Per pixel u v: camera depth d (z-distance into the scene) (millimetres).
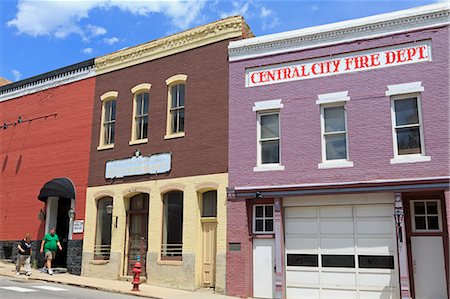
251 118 15938
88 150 19969
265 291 14875
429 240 13430
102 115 19969
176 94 18094
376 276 13734
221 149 16234
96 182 19359
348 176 14180
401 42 14195
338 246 14344
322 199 14648
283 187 14875
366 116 14289
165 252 17047
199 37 17656
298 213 15031
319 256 14516
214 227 16312
